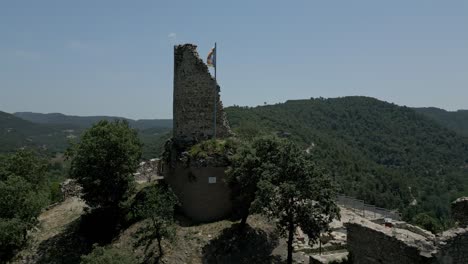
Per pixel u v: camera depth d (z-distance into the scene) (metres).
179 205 23.67
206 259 20.66
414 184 61.53
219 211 23.98
